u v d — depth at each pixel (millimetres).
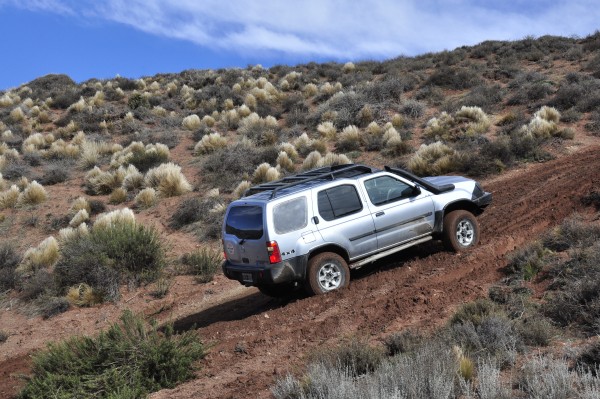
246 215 9273
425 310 7555
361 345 6137
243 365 6949
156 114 36125
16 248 18344
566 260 7805
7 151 29125
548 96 25719
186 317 11031
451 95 30234
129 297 13320
